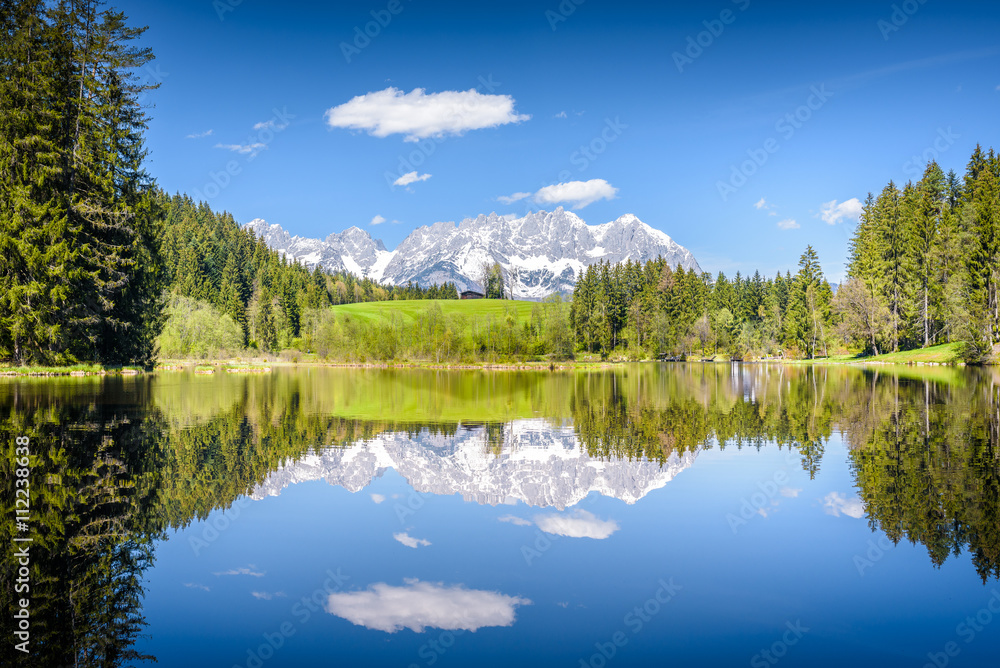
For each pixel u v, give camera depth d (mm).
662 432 21406
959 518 11055
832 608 7820
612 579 8750
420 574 8945
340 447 18359
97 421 22109
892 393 33062
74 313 39156
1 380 37688
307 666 6418
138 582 8578
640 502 12570
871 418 23422
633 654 6695
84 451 16672
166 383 42688
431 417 25719
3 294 35875
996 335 56750
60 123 39688
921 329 71688
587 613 7754
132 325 46531
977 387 35750
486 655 6645
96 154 41688
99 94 42656
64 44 39594
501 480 14383
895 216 76562
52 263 37125
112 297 43875
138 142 46438
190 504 12156
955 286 58594
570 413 27109
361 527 10992
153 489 13094
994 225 55625
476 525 11172
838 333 79438
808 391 36438
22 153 37688
